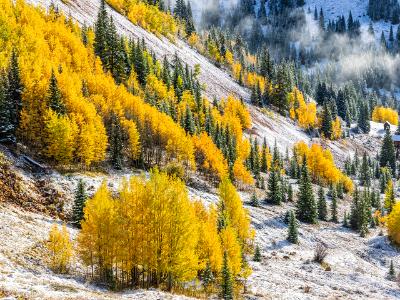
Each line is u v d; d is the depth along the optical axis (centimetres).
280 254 6600
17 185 5375
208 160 9706
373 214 11200
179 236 3453
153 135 9281
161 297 3133
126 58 13188
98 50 12850
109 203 3475
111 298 2778
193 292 3784
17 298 2289
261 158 12794
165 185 3484
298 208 9238
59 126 6562
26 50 9681
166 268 3428
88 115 7631
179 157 8994
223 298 3850
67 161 6700
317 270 6053
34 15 12444
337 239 8450
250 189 10281
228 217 5309
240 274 4631
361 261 7275
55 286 2830
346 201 12238
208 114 12612
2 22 10156
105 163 7694
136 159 8250
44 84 7362
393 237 8625
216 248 4172
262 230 7494
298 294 4634
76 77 9425
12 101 6838
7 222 4131
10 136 6378
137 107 9525
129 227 3456
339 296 4831
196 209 5200
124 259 3428
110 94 9612
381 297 5066
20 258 3394
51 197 5581
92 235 3484
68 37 12131
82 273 3672
